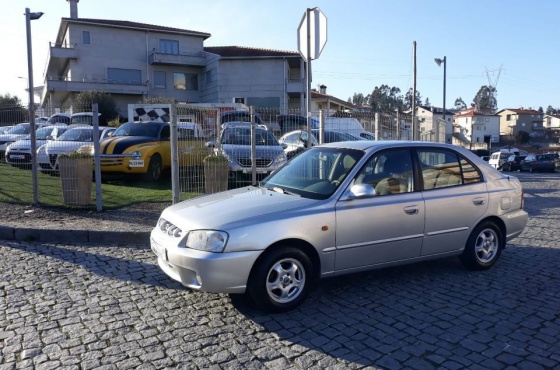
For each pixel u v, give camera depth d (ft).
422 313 14.98
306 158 18.78
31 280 17.72
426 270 19.49
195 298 16.08
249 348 12.53
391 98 366.02
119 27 143.95
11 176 42.11
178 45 154.20
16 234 23.59
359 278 18.39
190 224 14.78
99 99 121.08
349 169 16.60
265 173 34.73
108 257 20.89
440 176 18.24
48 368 11.44
